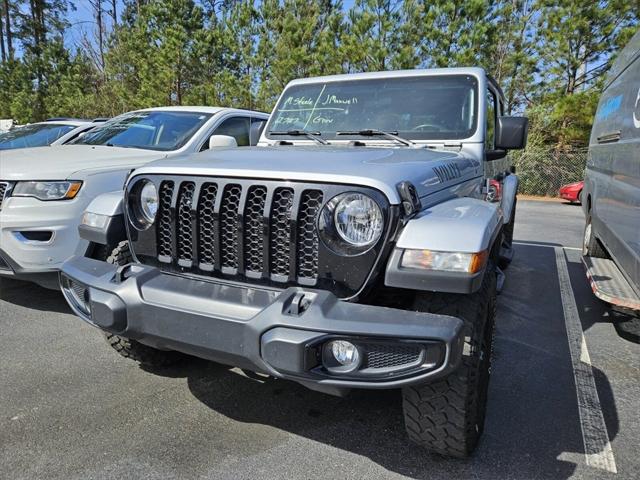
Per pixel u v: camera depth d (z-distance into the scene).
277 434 2.60
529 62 15.87
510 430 2.66
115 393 2.97
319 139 3.56
